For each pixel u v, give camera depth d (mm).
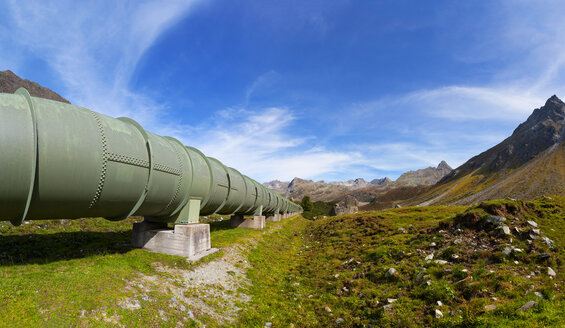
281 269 16578
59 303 6738
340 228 29453
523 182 132750
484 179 174000
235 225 29609
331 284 13211
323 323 9562
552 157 156000
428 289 9930
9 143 7078
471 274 10453
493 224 14875
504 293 8742
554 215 16406
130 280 9164
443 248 14180
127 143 10406
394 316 8844
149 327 7148
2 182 7086
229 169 24422
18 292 6832
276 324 9297
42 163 7785
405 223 25688
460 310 8250
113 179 9750
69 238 14477
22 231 14617
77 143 8523
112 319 6828
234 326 8773
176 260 12539
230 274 13164
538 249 11898
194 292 10109
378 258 15664
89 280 8297
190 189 14484
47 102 8539
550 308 7098
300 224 47906
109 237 15859
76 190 8742
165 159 12484
